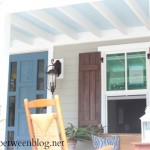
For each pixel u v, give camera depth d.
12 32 5.55
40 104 2.83
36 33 5.41
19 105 6.14
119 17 4.99
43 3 3.94
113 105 5.38
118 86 5.39
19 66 6.28
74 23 5.28
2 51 4.02
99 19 5.09
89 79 5.52
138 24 5.27
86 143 5.31
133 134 4.98
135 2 4.29
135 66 5.34
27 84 6.15
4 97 3.98
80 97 5.51
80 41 5.70
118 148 4.38
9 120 6.15
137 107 5.24
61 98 5.69
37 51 6.14
